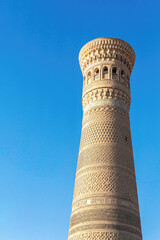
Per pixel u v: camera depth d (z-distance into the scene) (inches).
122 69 1336.1
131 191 1101.1
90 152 1162.6
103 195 1053.8
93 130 1206.3
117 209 1032.8
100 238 980.6
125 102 1293.1
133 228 1029.2
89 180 1099.3
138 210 1103.6
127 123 1258.0
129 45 1376.7
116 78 1299.2
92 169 1118.4
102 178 1087.6
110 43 1339.8
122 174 1109.7
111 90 1268.5
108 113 1229.1
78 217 1052.5
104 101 1256.8
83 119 1295.5
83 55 1397.6
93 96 1283.2
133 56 1406.3
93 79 1314.0
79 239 1006.4
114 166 1113.4
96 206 1038.4
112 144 1161.4
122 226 1008.2
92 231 997.8
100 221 1008.9
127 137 1218.0
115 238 981.2
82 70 1416.1
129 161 1163.9
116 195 1057.5
